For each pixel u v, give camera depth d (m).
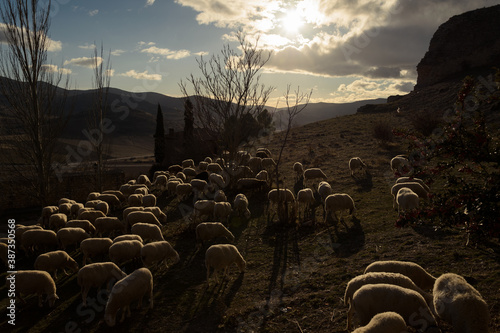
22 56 22.48
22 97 22.80
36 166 23.41
